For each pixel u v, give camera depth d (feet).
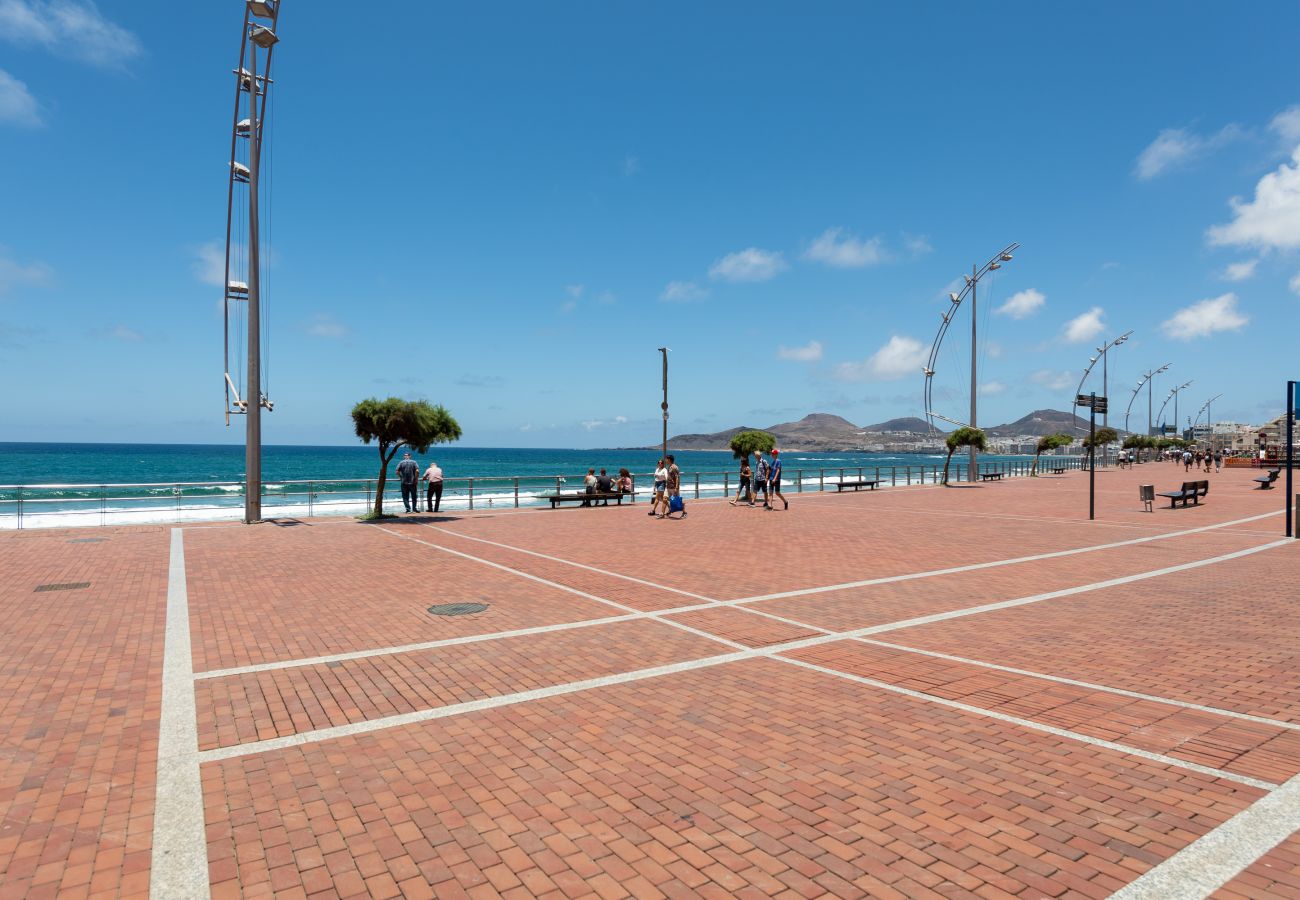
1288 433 50.83
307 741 15.60
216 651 22.44
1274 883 10.39
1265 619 26.61
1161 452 287.69
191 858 11.10
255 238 58.29
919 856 11.14
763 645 23.22
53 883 10.41
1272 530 54.44
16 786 13.47
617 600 29.86
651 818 12.34
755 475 85.05
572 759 14.69
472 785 13.56
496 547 45.29
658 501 66.59
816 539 49.37
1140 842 11.50
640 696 18.44
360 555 41.81
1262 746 15.23
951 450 123.34
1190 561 40.04
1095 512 69.62
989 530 54.75
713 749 15.17
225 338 61.16
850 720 16.76
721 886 10.38
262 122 60.18
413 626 25.57
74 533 52.26
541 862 11.02
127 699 18.16
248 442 58.70
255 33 57.52
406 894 10.21
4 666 20.84
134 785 13.53
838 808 12.65
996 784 13.55
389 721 16.75
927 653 22.31
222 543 46.83
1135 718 16.84
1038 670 20.57
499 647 22.94
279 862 11.00
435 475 68.80
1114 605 28.99
